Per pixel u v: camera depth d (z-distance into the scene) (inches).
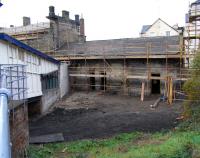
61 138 734.5
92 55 1333.7
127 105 1115.3
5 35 742.5
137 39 1451.8
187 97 828.0
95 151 569.9
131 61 1280.8
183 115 835.4
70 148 626.5
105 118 943.7
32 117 1052.5
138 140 644.7
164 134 677.9
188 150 406.3
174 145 454.9
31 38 1582.2
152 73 1251.2
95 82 1375.5
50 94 1174.3
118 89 1310.3
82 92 1364.4
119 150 550.0
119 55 1268.5
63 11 1599.4
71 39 1642.5
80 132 799.7
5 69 557.0
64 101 1245.1
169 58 1196.5
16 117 493.7
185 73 1145.4
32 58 985.5
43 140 721.0
